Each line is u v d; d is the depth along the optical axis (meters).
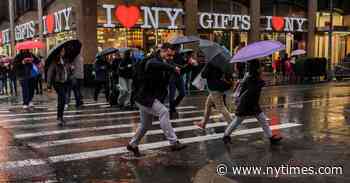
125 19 23.03
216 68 9.08
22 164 6.84
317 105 14.23
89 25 21.92
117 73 13.83
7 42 36.53
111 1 22.78
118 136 9.06
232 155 7.22
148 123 7.25
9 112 12.80
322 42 33.19
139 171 6.45
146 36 24.14
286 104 14.53
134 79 7.20
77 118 11.52
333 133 9.12
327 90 20.12
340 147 7.61
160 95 7.16
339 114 12.09
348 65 27.39
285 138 8.66
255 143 8.24
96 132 9.50
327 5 33.31
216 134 9.22
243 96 8.10
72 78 13.66
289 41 31.31
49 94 18.33
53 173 6.36
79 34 21.95
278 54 28.84
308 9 31.86
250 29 28.67
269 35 30.03
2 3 37.97
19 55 13.73
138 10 23.52
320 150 7.37
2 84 19.05
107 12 22.55
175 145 7.27
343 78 28.34
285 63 25.84
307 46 32.06
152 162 6.94
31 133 9.39
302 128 9.86
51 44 26.58
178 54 12.14
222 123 10.61
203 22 26.38
